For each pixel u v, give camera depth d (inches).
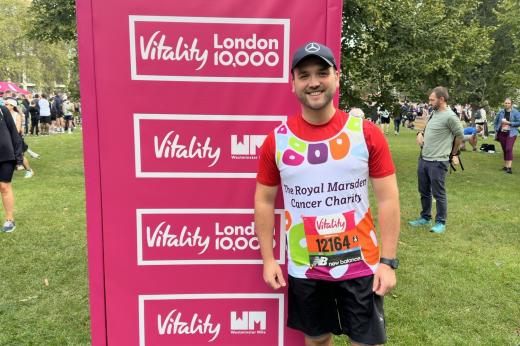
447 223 241.3
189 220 84.6
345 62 350.9
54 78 1942.7
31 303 141.9
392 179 72.3
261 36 79.9
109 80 79.4
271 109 82.0
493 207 279.1
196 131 82.0
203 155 82.7
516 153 587.2
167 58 79.4
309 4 79.7
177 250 85.5
